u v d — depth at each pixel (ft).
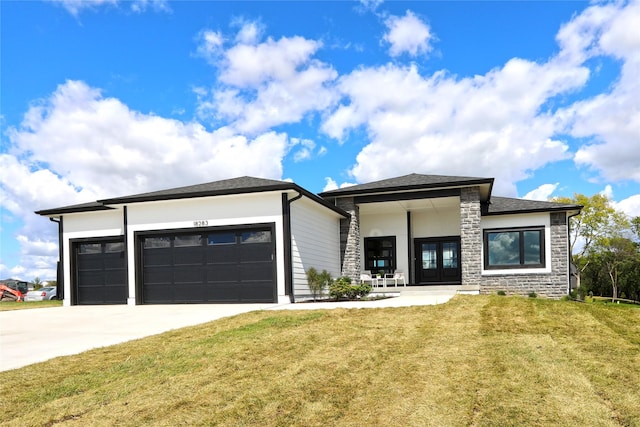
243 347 21.27
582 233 118.21
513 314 28.71
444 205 60.95
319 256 51.60
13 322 34.17
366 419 13.61
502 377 16.66
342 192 56.75
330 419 13.64
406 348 20.95
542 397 14.78
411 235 64.85
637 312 29.50
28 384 16.66
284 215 43.11
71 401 14.97
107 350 22.04
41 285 123.95
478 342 21.74
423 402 14.67
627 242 116.26
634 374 16.83
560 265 55.01
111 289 51.70
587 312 29.32
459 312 29.99
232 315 32.71
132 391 15.83
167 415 13.85
